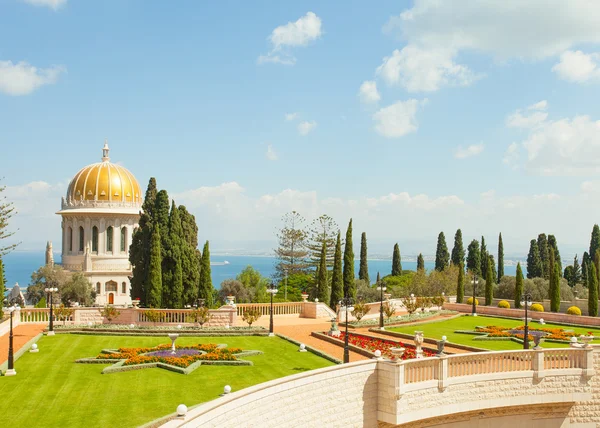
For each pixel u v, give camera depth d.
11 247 49.06
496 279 104.81
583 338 31.66
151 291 60.38
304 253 98.44
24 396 25.44
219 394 26.00
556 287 65.06
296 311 54.94
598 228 101.44
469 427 28.72
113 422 21.92
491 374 28.62
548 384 30.11
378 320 52.41
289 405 21.67
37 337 40.12
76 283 84.88
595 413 31.83
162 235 62.84
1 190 47.34
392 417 25.30
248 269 109.44
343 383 24.38
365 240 96.50
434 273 89.00
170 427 15.66
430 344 41.44
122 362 31.44
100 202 95.56
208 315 45.56
